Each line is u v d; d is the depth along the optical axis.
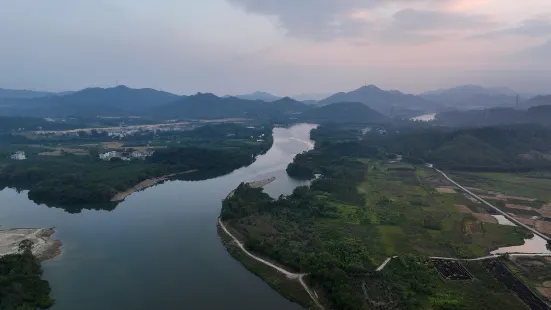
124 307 95.44
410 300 93.31
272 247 125.75
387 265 114.50
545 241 137.12
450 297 95.75
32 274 106.69
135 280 109.31
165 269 116.56
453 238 137.50
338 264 109.88
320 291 100.50
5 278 99.12
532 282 104.88
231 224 152.12
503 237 139.38
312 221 155.00
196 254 127.88
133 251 129.62
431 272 109.38
